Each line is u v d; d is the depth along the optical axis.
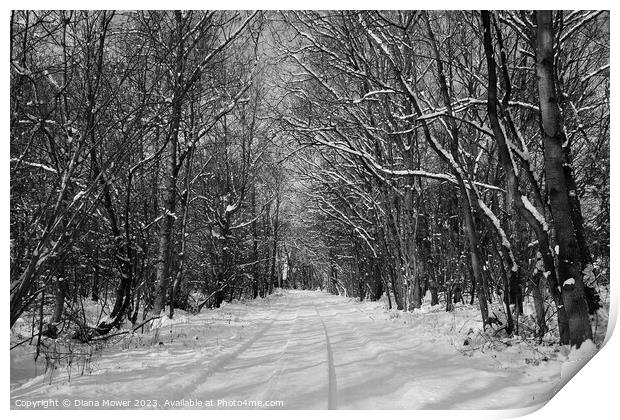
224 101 14.54
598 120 9.21
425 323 11.79
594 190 9.09
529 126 10.27
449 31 11.37
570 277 6.00
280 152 20.69
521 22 7.75
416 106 9.74
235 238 22.30
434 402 4.79
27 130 7.17
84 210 6.91
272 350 8.80
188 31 9.99
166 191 13.45
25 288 5.91
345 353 8.12
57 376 6.26
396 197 16.94
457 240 17.27
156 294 13.38
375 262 23.83
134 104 8.38
